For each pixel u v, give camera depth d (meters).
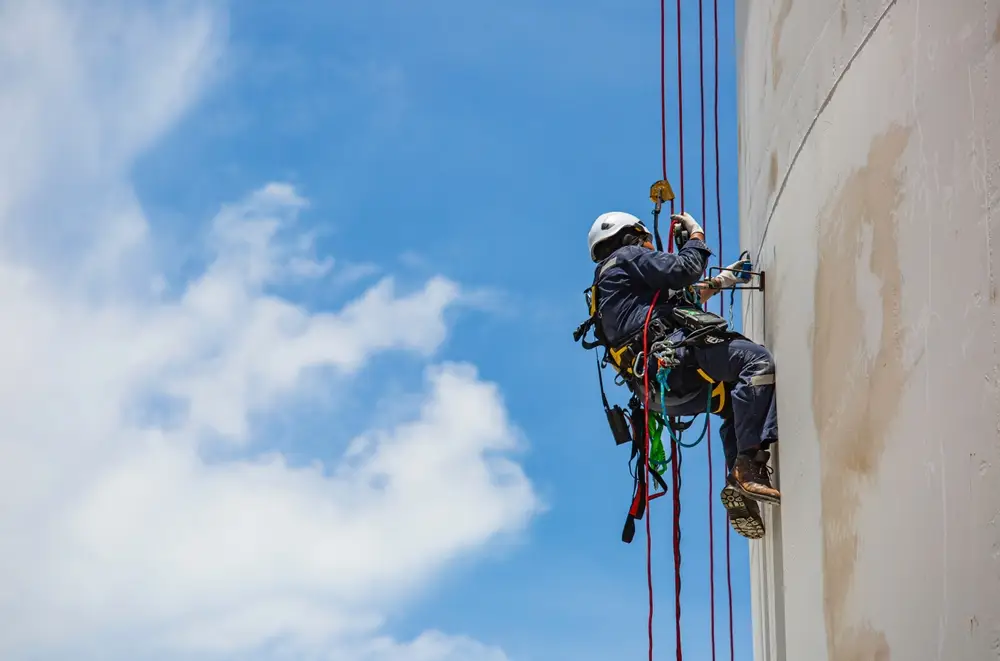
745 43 15.24
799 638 11.47
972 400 7.87
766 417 12.38
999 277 7.66
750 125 14.69
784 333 12.24
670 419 13.59
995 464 7.57
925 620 8.34
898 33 9.34
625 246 13.99
